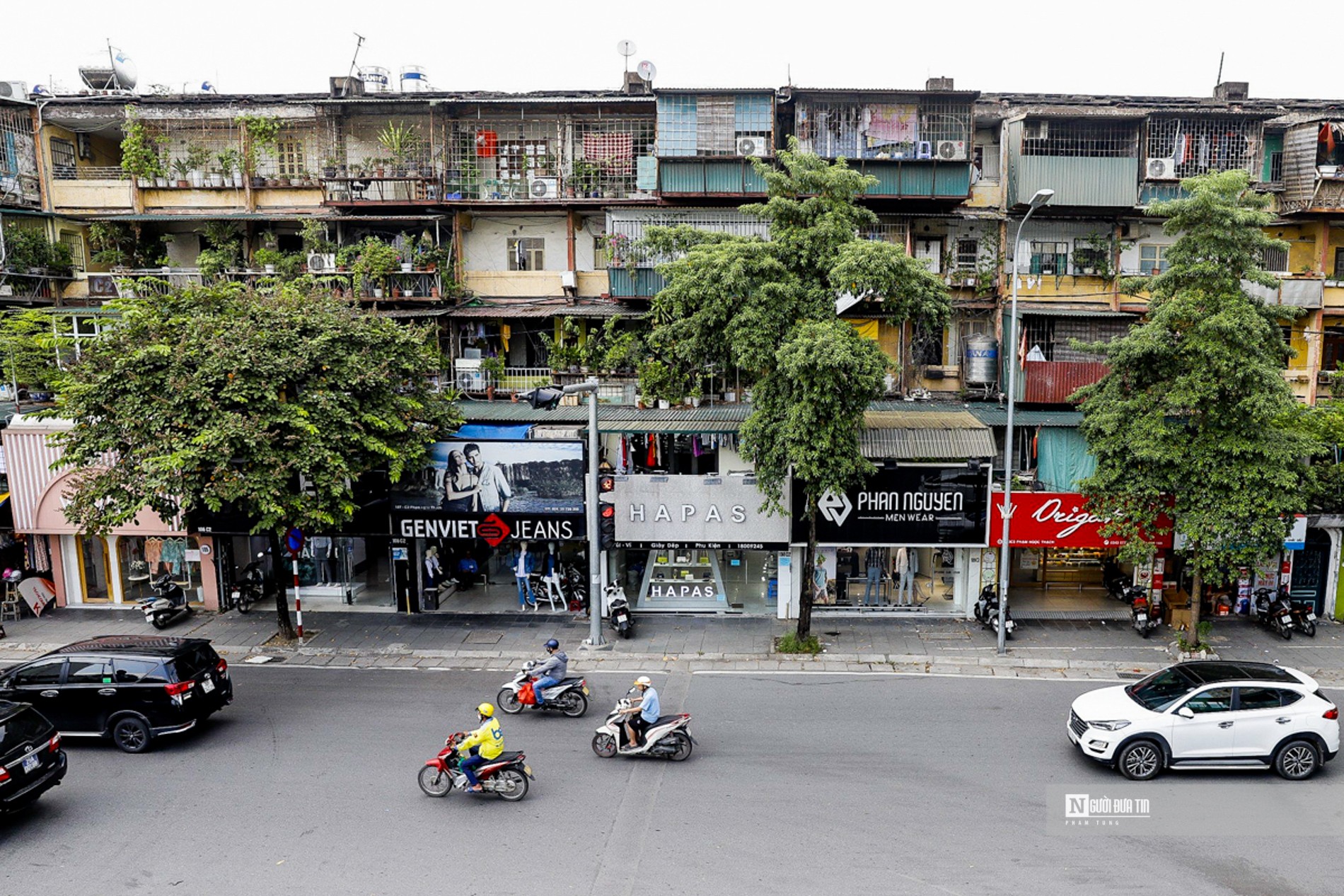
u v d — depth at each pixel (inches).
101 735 607.5
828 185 769.6
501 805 523.8
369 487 912.3
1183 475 759.7
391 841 483.2
